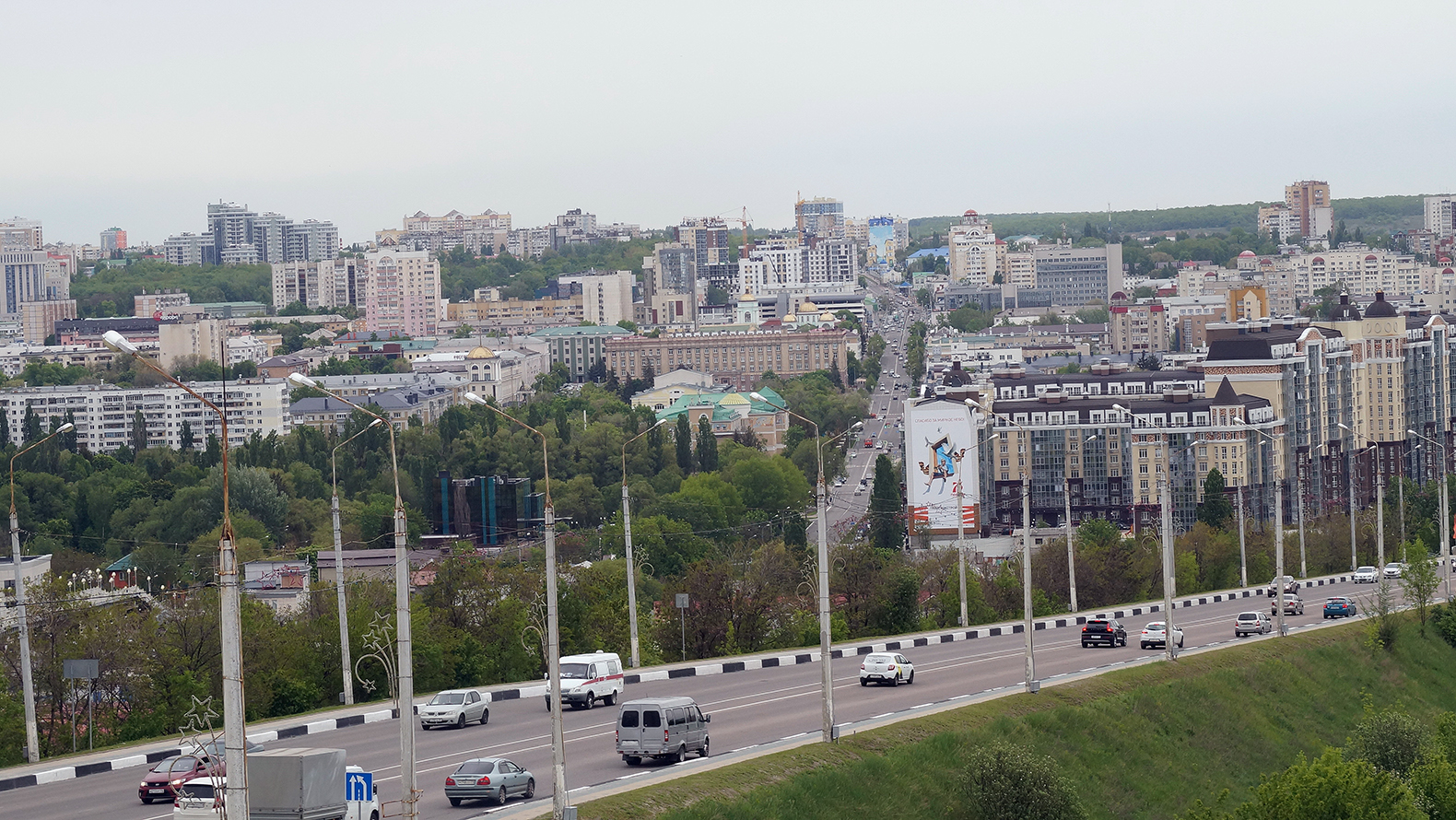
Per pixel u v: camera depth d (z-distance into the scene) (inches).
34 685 4387.3
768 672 4921.3
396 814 2755.9
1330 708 4916.3
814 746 3368.6
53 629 4461.1
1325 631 5649.6
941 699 4141.2
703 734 3344.0
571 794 2881.4
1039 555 7859.3
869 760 3380.9
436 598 5255.9
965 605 6284.5
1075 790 3545.8
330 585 6072.8
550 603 2628.0
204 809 2466.8
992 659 5073.8
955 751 3595.0
